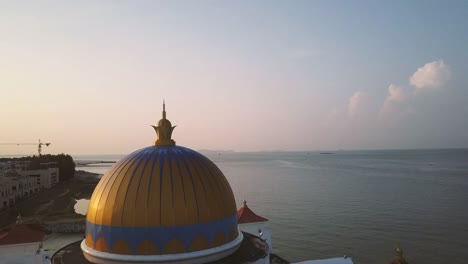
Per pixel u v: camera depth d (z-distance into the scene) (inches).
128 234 650.8
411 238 2305.6
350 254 2032.5
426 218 2807.6
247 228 1089.4
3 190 3139.8
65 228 2701.8
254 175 6953.7
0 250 956.0
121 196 673.0
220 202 709.3
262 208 3361.2
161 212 654.5
